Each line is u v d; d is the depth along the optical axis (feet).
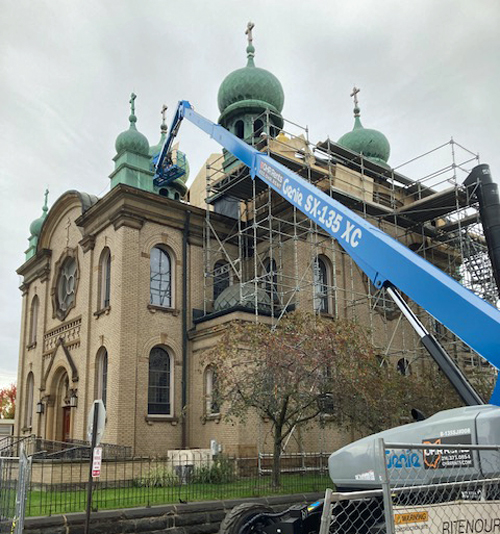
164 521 45.98
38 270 112.27
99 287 90.38
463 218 100.94
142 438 79.87
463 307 28.14
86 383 87.51
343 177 96.58
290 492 55.47
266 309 83.76
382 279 33.53
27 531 40.19
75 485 58.59
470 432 24.68
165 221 90.12
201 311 90.48
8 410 230.89
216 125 77.05
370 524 27.96
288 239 91.15
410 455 26.08
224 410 77.51
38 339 108.27
